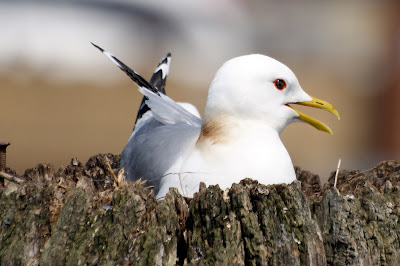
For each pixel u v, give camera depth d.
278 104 9.32
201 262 7.14
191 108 12.83
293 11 31.64
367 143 25.30
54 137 21.34
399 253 7.45
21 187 7.78
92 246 7.29
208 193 7.33
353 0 31.11
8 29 27.67
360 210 7.50
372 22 30.50
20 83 25.33
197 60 29.56
